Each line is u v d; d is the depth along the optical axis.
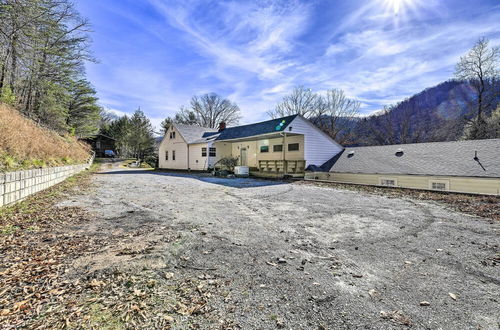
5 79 13.36
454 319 1.90
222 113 47.72
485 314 1.96
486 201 6.11
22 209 5.32
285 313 1.97
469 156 11.67
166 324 1.81
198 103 46.91
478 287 2.37
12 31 11.00
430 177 11.55
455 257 3.05
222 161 18.78
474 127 22.69
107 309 1.98
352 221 4.77
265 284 2.43
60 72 18.27
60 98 20.47
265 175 15.78
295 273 2.66
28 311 1.92
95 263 2.81
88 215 5.11
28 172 6.71
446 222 4.55
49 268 2.67
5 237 3.61
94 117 28.61
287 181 12.95
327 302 2.13
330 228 4.31
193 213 5.43
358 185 10.34
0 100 11.65
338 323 1.85
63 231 4.00
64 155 13.73
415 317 1.92
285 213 5.47
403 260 2.99
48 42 15.71
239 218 5.02
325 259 3.03
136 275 2.55
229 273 2.65
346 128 33.06
